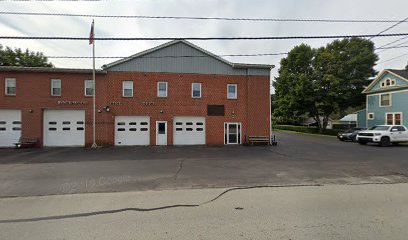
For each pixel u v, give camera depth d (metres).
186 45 18.92
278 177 8.02
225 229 4.00
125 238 3.68
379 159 11.82
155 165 10.12
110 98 17.89
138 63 18.34
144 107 18.33
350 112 48.91
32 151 14.77
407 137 19.00
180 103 18.75
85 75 17.69
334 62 32.06
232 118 19.22
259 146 18.23
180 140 18.75
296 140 24.53
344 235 3.76
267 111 19.52
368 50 33.84
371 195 5.98
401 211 4.83
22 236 3.77
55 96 17.30
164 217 4.56
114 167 9.66
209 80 19.09
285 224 4.20
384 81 28.73
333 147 17.67
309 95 32.34
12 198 5.83
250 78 19.45
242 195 6.02
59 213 4.80
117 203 5.42
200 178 7.87
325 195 5.98
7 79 16.92
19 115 17.09
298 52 35.06
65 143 17.48
